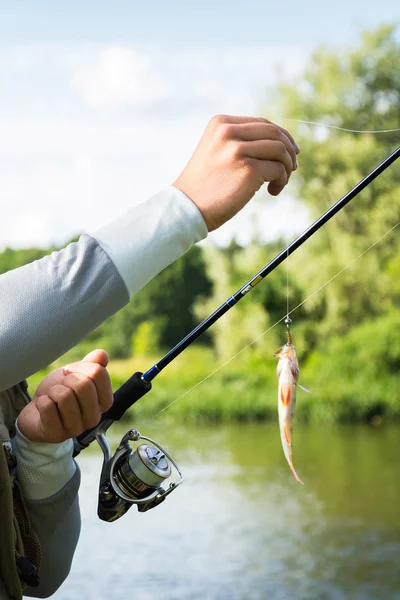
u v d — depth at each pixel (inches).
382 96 1004.6
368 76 1006.4
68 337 41.7
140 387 60.2
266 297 981.2
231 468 572.7
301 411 835.4
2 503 50.1
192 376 971.9
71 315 41.4
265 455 621.9
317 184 949.8
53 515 57.2
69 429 50.1
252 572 340.8
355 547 371.6
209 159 45.5
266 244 983.0
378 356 906.1
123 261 42.4
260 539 390.3
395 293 936.9
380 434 725.9
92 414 49.9
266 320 972.6
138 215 43.9
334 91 991.6
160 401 869.8
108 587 325.4
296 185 958.4
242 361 971.3
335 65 1010.1
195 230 44.2
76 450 61.9
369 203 925.2
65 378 50.1
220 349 992.9
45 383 55.0
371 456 603.8
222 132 45.8
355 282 945.5
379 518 422.6
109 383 50.4
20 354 41.0
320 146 957.2
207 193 44.6
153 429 798.5
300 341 965.8
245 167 45.1
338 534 394.6
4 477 50.2
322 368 912.9
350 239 933.8
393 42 1011.3
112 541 393.4
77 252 42.4
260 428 798.5
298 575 334.0
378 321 930.1
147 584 328.8
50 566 59.1
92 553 374.0
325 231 946.1
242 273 990.4
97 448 573.6
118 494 59.1
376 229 924.0
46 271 41.9
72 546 60.5
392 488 491.5
